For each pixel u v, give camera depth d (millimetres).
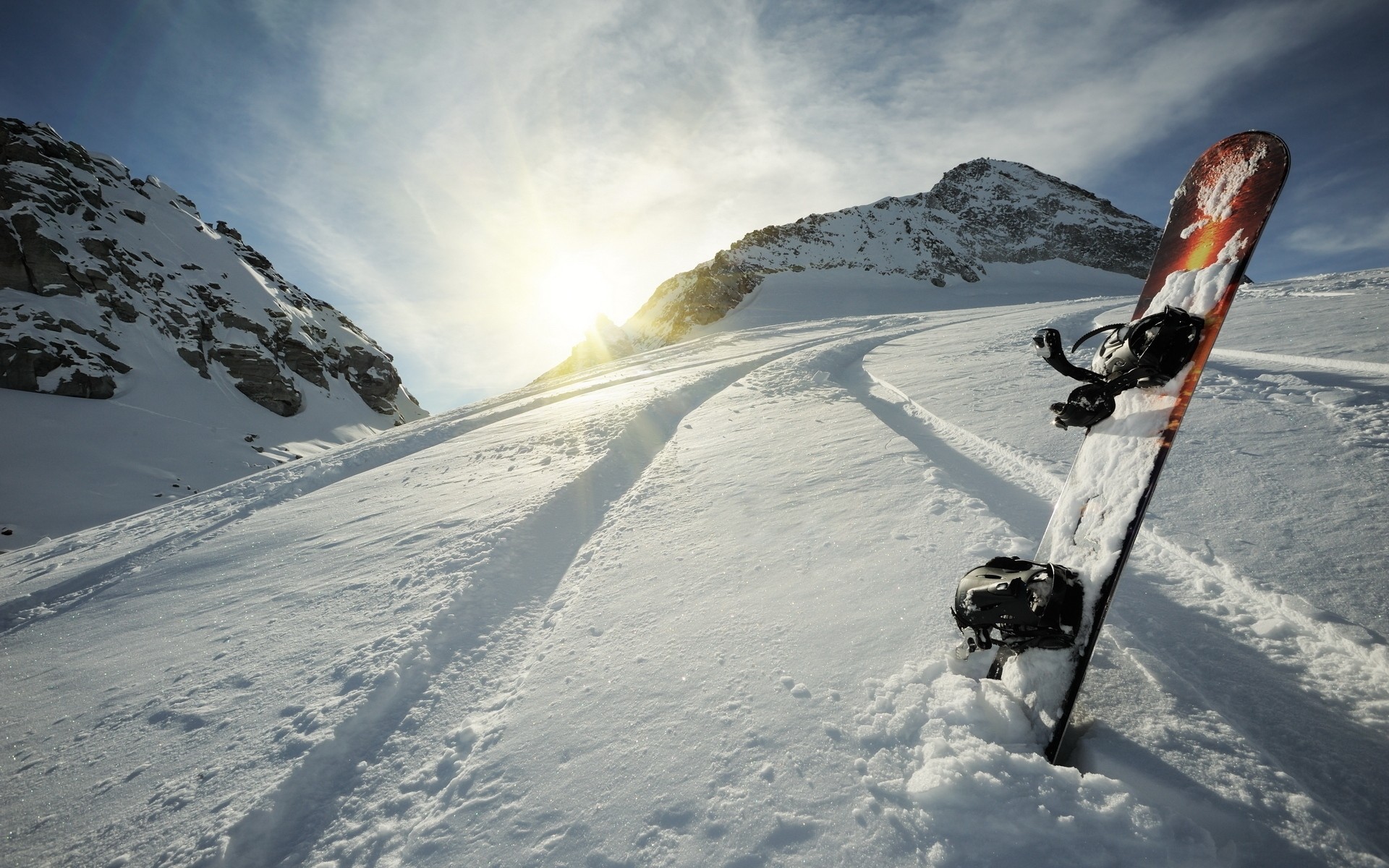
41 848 2203
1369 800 1412
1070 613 1732
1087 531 1919
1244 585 2258
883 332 17203
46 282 28312
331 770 2381
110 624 4578
